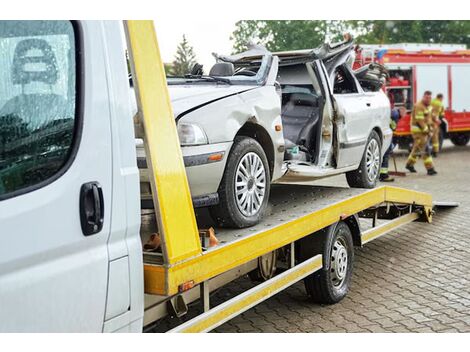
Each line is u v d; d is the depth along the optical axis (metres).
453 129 23.27
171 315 3.64
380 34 33.75
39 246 2.47
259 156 4.91
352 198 6.16
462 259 7.58
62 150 2.63
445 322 5.43
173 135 3.40
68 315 2.61
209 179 4.40
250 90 5.13
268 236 4.46
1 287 2.34
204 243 3.65
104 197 2.79
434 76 22.42
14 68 2.48
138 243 3.03
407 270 7.13
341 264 5.95
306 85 6.96
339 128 6.68
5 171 2.41
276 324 5.40
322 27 23.70
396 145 21.55
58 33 2.66
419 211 8.93
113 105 2.88
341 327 5.31
